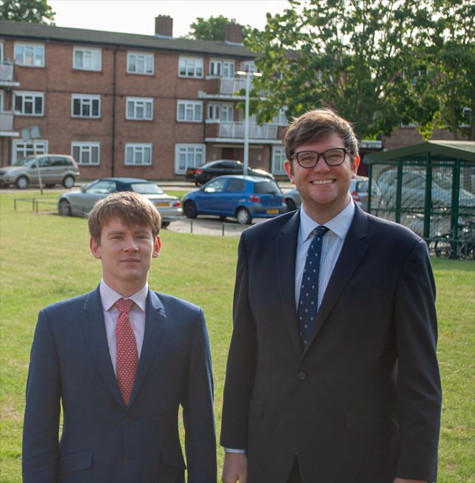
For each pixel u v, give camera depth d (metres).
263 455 2.89
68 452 2.83
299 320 2.85
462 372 6.49
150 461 2.82
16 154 44.75
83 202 22.53
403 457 2.67
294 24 32.59
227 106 51.41
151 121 48.69
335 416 2.75
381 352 2.76
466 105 33.12
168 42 50.06
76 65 45.94
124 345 2.89
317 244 2.90
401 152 16.00
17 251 14.59
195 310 3.05
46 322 2.91
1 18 71.56
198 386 2.99
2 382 6.19
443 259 14.86
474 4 30.59
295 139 2.89
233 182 23.50
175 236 17.86
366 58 31.70
